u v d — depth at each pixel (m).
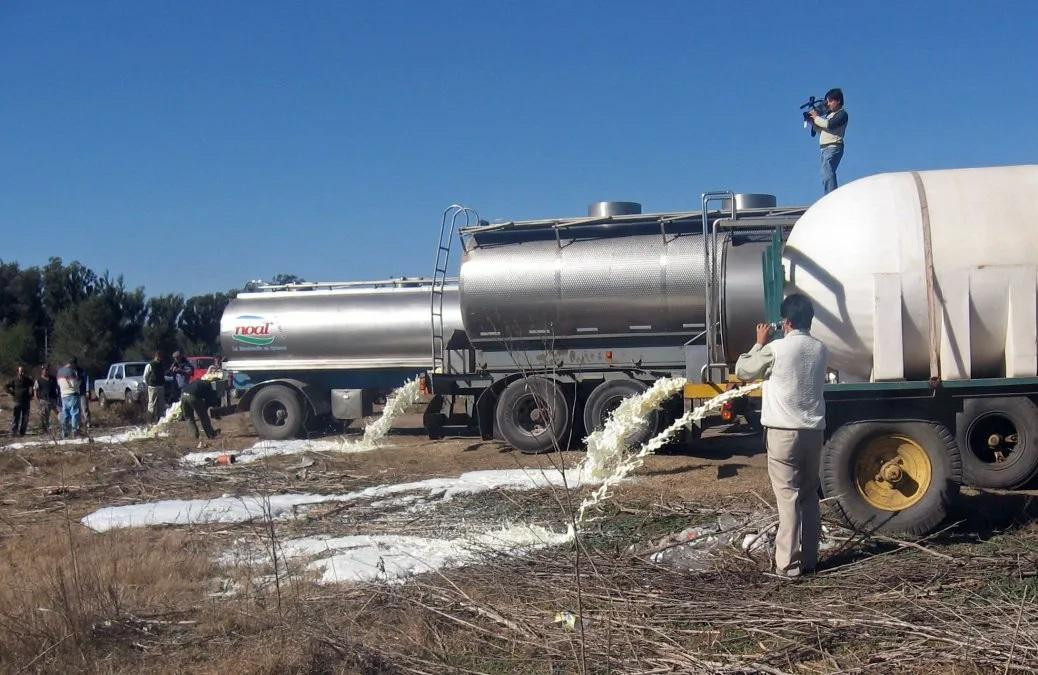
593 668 4.81
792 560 6.17
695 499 8.86
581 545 6.83
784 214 12.30
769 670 4.65
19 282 52.75
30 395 21.31
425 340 16.36
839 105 11.98
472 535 7.75
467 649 5.18
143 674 4.95
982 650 4.67
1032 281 7.15
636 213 13.58
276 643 5.23
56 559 7.42
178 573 6.84
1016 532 7.19
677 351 12.94
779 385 6.24
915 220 7.35
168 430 18.53
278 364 16.97
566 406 13.10
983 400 9.14
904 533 7.14
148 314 54.78
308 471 12.28
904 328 7.33
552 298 13.11
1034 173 7.55
